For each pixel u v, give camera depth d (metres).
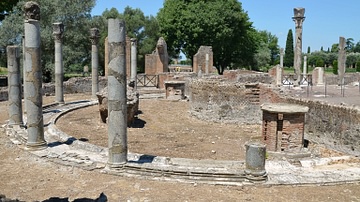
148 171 9.58
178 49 54.31
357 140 11.36
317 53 83.44
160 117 19.53
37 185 8.87
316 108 13.32
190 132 15.77
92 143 13.30
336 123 12.29
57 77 22.45
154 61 43.31
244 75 31.84
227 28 49.38
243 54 55.53
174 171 9.39
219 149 12.90
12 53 15.02
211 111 18.22
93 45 25.30
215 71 62.22
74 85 31.70
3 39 33.97
